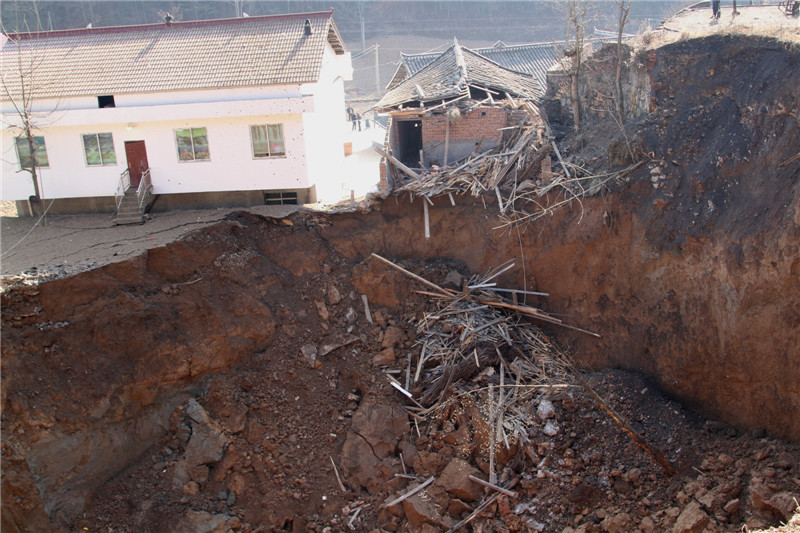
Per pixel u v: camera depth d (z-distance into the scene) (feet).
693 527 44.37
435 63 87.20
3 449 48.62
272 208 73.05
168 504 54.95
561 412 57.26
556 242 64.95
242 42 82.02
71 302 55.47
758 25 60.39
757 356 49.62
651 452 49.83
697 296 54.19
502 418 57.47
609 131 67.56
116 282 57.88
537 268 66.69
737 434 51.13
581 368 63.31
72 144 78.69
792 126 50.29
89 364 54.80
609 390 57.67
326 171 87.40
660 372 57.41
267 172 78.23
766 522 42.75
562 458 54.19
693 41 59.77
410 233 71.61
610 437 54.24
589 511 50.78
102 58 81.97
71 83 78.48
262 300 64.80
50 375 52.85
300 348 63.82
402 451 58.70
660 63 60.90
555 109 83.30
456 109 71.97
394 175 71.92
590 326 63.67
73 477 52.39
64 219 78.54
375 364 63.67
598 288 62.69
